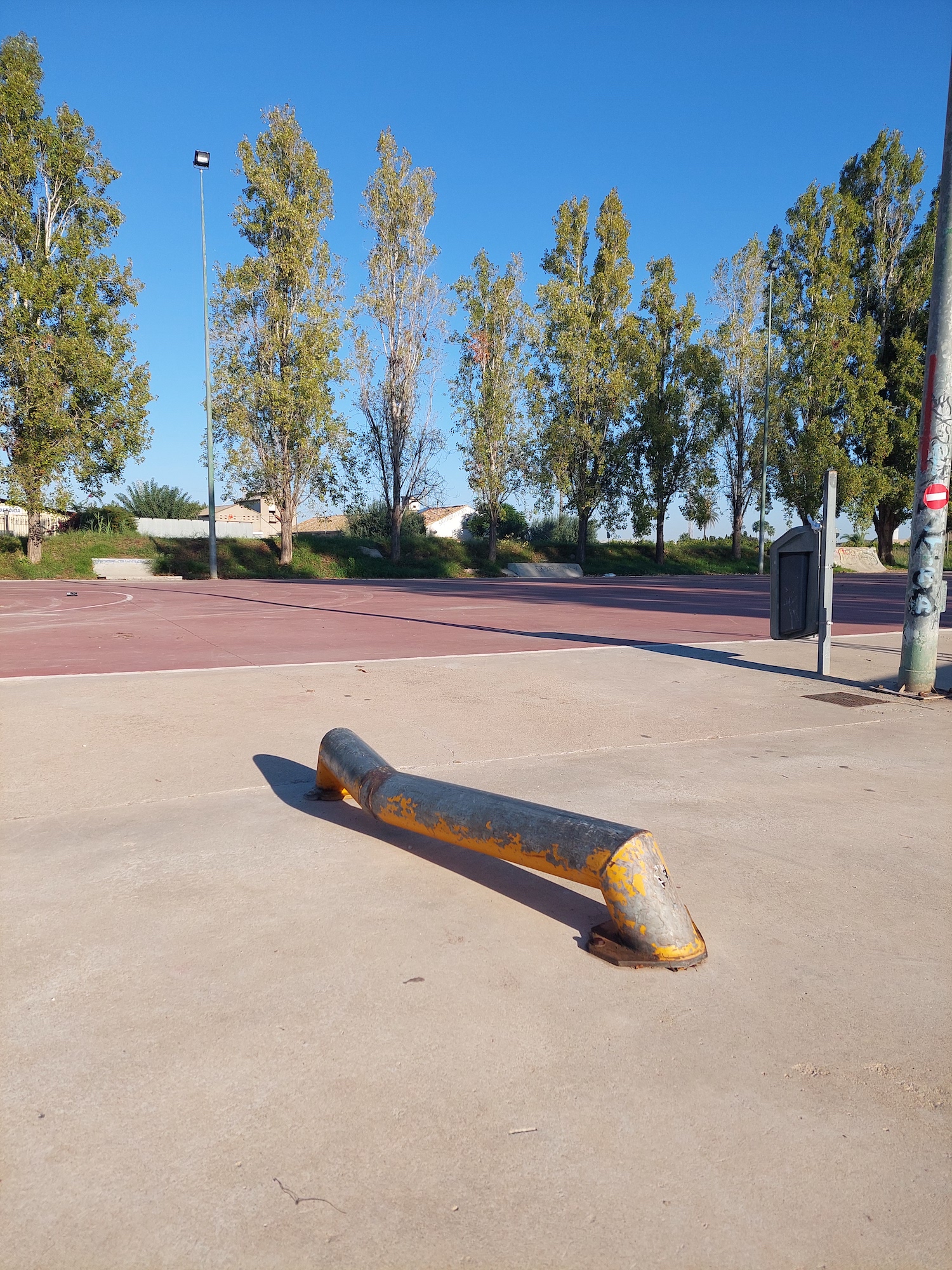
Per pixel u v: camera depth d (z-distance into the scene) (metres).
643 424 42.16
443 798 3.23
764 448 42.28
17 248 26.67
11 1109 1.90
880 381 42.88
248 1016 2.29
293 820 3.91
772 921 2.95
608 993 2.45
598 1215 1.63
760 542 42.69
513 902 3.08
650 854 2.70
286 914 2.93
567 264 41.09
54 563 29.88
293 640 10.80
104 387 27.73
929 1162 1.80
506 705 6.64
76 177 27.50
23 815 3.94
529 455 40.28
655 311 42.81
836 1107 1.97
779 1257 1.54
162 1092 1.97
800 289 43.41
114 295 28.38
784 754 5.33
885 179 43.75
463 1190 1.69
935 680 7.75
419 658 8.96
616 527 44.56
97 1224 1.59
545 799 4.25
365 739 5.44
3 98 25.83
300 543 37.81
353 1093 1.98
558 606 17.98
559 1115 1.92
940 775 4.88
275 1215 1.62
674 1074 2.07
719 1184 1.72
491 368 38.47
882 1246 1.58
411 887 3.19
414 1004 2.36
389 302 36.00
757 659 9.31
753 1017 2.34
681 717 6.41
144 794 4.25
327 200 32.41
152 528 37.38
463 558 40.84
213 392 31.80
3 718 5.86
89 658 8.88
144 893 3.08
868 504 42.88
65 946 2.67
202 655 9.19
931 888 3.27
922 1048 2.21
